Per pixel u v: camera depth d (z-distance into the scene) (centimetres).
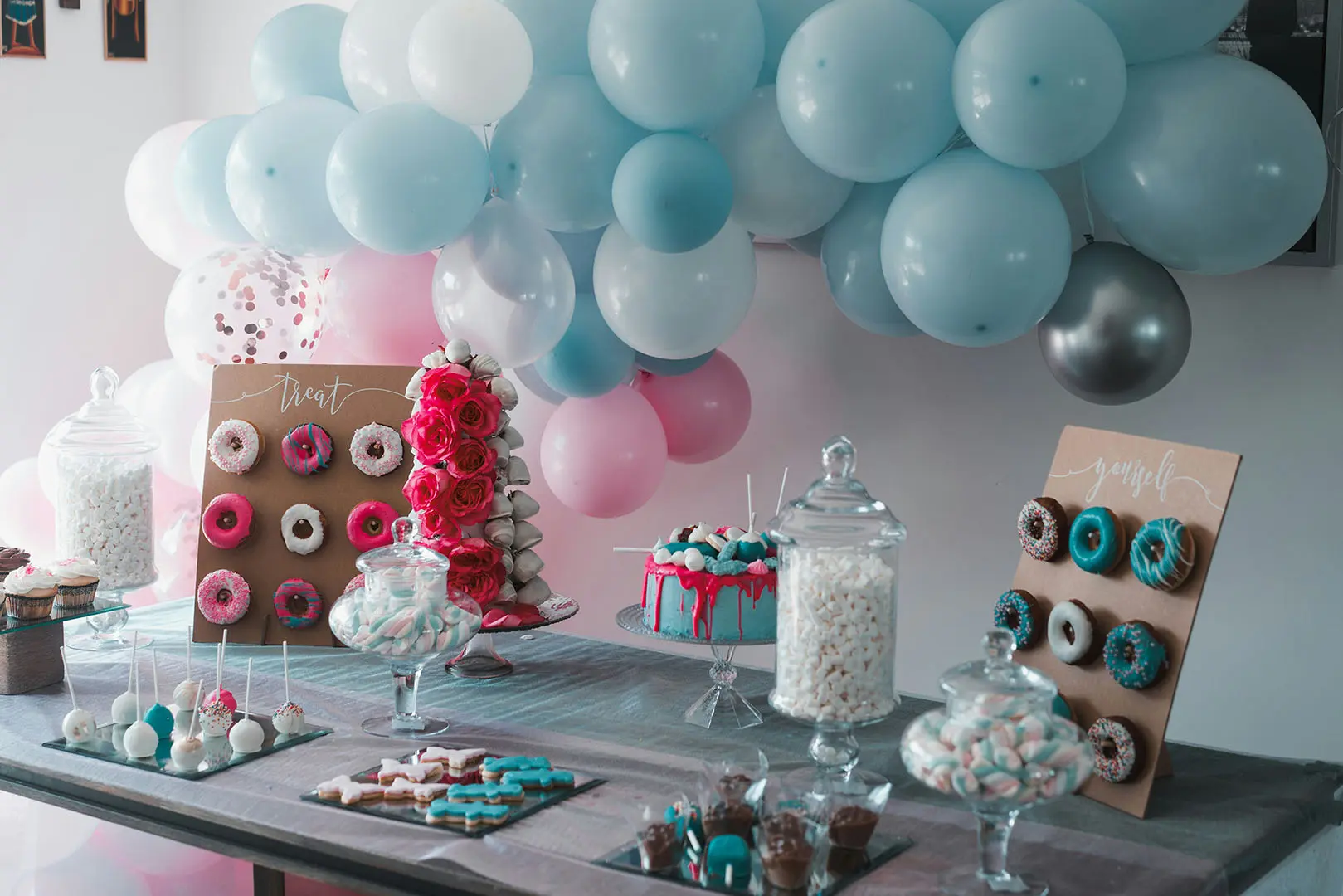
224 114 332
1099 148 181
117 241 327
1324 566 221
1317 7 211
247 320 248
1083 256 192
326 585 222
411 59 196
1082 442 173
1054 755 122
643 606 184
